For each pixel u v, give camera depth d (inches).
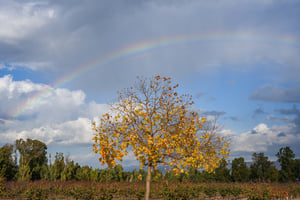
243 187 828.6
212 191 864.9
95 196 716.7
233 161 1485.0
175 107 429.7
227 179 1416.1
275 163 1553.9
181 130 416.5
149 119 415.8
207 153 427.5
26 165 1525.6
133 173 1497.3
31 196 730.8
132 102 430.0
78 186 808.3
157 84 436.8
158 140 389.4
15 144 1643.7
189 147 414.3
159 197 803.4
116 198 840.9
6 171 1475.1
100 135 401.7
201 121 428.1
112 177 1437.0
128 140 401.4
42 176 1512.1
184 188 767.1
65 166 1533.0
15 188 837.8
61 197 849.5
